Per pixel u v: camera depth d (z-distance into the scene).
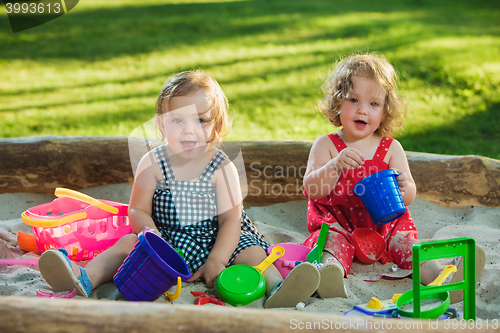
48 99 6.49
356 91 2.45
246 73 7.77
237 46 9.63
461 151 4.28
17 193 3.24
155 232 2.10
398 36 9.85
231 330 1.07
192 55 9.02
